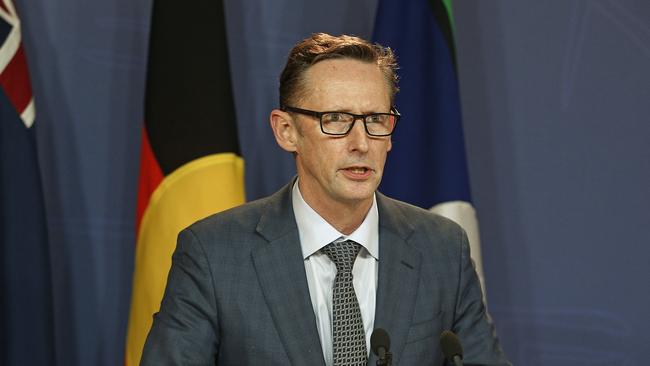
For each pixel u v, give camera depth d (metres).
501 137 7.14
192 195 6.01
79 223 6.71
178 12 6.20
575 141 7.15
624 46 7.14
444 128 6.43
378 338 3.54
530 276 7.13
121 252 6.77
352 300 4.10
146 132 6.18
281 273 4.12
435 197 6.40
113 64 6.75
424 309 4.20
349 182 3.89
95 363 6.73
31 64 6.63
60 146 6.68
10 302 5.93
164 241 6.01
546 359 7.12
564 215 7.14
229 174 6.07
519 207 7.15
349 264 4.16
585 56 7.15
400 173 6.40
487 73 7.13
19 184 5.99
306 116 3.95
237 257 4.14
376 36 6.55
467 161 7.03
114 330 6.76
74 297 6.71
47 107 6.66
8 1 6.12
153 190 6.09
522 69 7.15
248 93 6.95
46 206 6.65
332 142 3.88
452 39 6.53
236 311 4.04
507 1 7.15
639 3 7.13
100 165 6.75
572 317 7.12
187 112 6.11
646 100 7.13
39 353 5.97
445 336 3.62
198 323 4.01
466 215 6.38
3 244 5.95
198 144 6.07
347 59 3.94
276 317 4.02
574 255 7.13
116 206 6.77
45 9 6.66
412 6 6.55
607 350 7.12
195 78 6.14
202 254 4.12
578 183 7.15
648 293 7.12
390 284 4.18
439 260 4.36
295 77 4.00
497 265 7.14
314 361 3.96
